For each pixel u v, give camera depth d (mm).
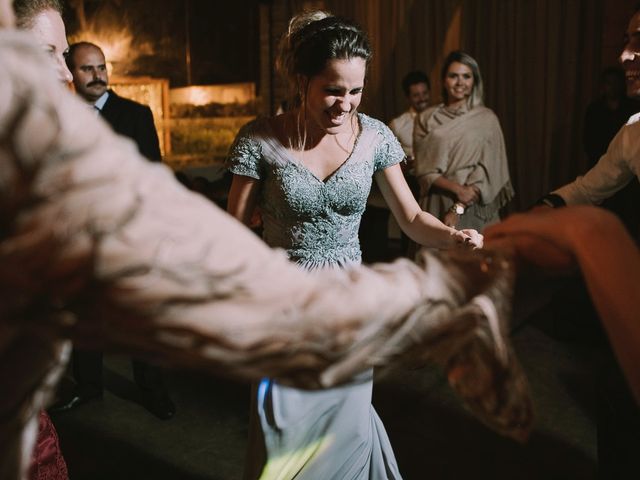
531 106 7074
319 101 2109
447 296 616
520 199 7262
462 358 636
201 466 3055
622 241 611
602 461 2357
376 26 8211
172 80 8719
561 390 3658
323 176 2254
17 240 492
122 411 3539
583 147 6891
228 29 8852
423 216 2354
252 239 556
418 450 3121
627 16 6469
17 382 613
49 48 1198
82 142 497
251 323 529
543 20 6852
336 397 2080
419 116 4660
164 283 500
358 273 604
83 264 490
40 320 536
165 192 524
